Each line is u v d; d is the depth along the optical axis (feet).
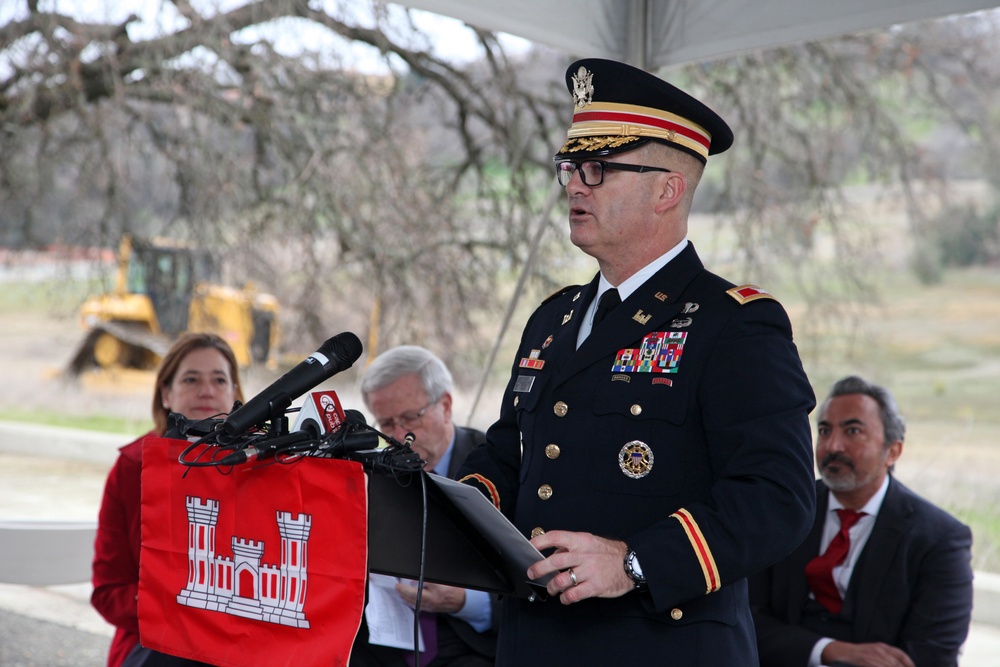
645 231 16.29
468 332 66.44
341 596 13.82
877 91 71.87
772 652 26.89
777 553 14.37
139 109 61.87
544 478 16.19
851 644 26.17
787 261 69.05
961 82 71.46
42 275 70.38
